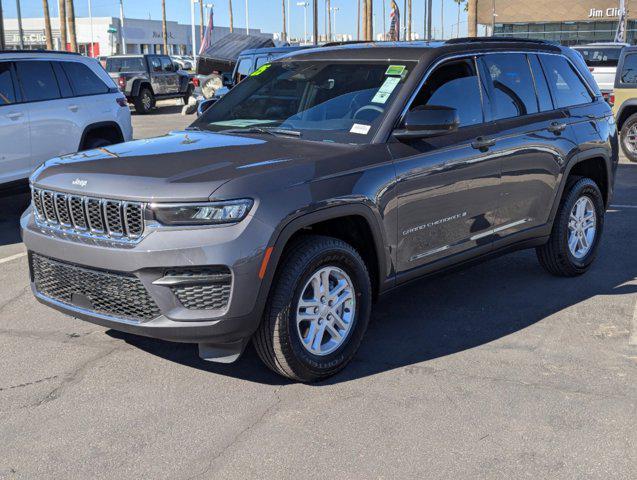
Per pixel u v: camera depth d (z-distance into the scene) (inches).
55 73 354.9
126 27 3068.4
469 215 201.3
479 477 131.9
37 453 141.1
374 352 187.6
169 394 165.0
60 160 180.7
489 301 226.2
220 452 140.9
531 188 221.8
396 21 1080.2
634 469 134.3
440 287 240.1
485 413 155.1
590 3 2123.5
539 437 145.3
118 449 142.2
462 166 195.0
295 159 165.6
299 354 161.9
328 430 148.6
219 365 179.9
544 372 175.2
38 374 175.8
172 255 148.4
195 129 206.8
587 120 246.4
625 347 190.1
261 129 194.1
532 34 2224.4
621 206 368.2
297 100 201.9
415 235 186.1
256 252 149.7
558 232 237.8
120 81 1034.7
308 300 164.4
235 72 628.7
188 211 148.9
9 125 327.3
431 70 194.7
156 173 157.8
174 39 3432.6
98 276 158.6
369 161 174.1
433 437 145.6
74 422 152.8
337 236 179.8
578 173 258.1
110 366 179.8
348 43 237.8
